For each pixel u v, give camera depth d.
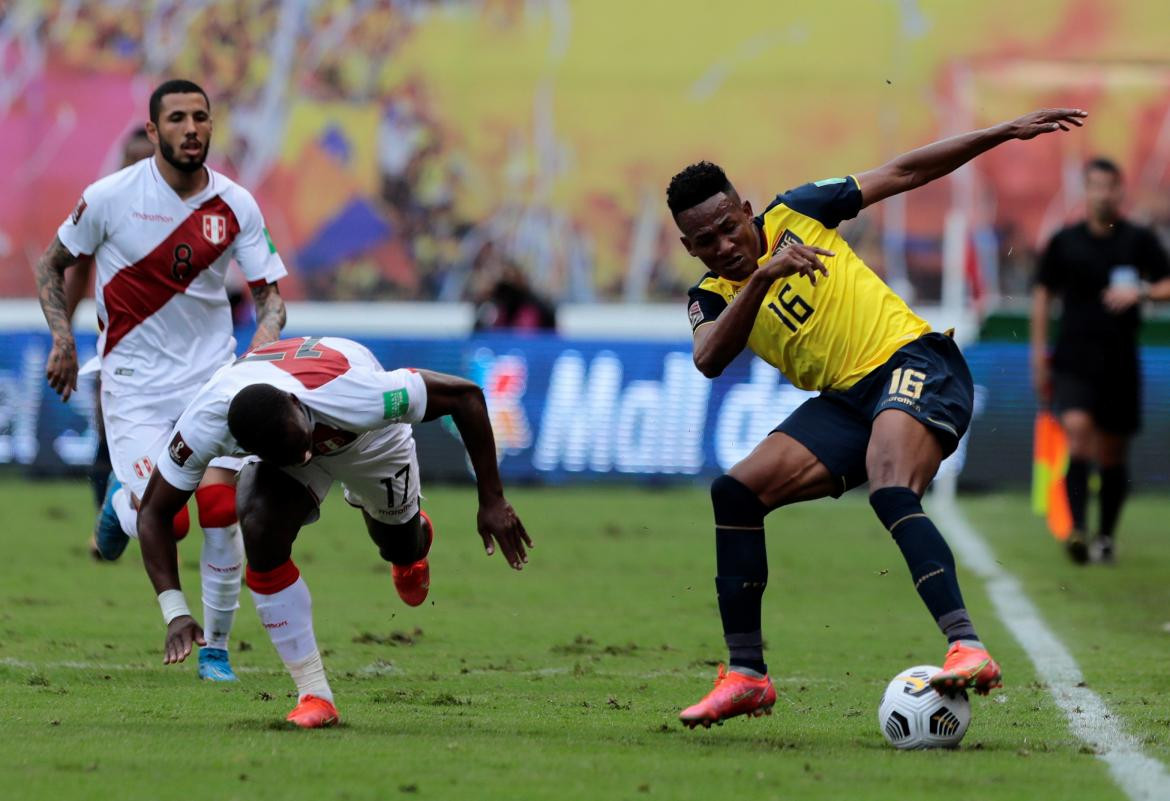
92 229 23.86
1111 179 39.03
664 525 44.84
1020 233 72.12
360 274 75.44
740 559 18.52
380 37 75.88
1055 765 16.52
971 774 15.95
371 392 18.08
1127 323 38.88
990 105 73.81
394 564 21.53
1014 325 57.59
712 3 75.50
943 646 26.81
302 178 75.75
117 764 16.03
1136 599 32.62
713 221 18.34
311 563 37.28
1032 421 53.00
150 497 18.48
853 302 18.91
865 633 28.27
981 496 52.81
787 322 18.92
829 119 74.75
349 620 28.97
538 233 75.19
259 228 24.38
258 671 23.45
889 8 74.62
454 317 74.44
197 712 19.69
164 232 23.77
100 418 36.59
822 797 14.80
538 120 75.56
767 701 18.52
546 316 57.75
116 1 75.94
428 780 15.41
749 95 75.12
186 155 23.52
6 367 55.81
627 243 75.00
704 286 19.12
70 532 42.12
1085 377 38.94
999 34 74.06
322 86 75.69
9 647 25.11
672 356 54.50
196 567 35.62
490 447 19.03
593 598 32.38
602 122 75.38
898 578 36.03
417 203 75.50
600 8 75.75
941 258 71.50
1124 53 73.50
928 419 18.08
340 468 19.19
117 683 22.14
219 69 76.06
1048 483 47.09
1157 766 16.50
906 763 16.55
